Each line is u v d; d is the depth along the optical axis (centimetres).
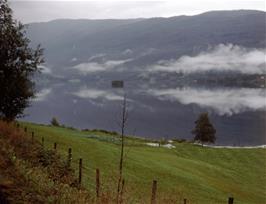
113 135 10644
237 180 7381
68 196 1673
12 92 4784
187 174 5847
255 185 7462
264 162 10075
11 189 1391
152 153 7469
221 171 7569
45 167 2775
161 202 3631
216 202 4762
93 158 5006
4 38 4659
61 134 5884
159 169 5550
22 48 4828
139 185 4359
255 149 11219
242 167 9388
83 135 8244
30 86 5088
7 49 4703
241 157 10325
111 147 6325
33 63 4941
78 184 2806
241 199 5538
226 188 5969
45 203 1424
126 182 4141
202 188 5281
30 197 1408
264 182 7925
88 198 2027
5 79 4753
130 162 5419
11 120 4781
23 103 5012
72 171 3078
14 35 4728
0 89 4744
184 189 4922
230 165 9538
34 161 2798
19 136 3309
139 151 7288
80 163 2933
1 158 1622
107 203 2150
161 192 4381
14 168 1594
